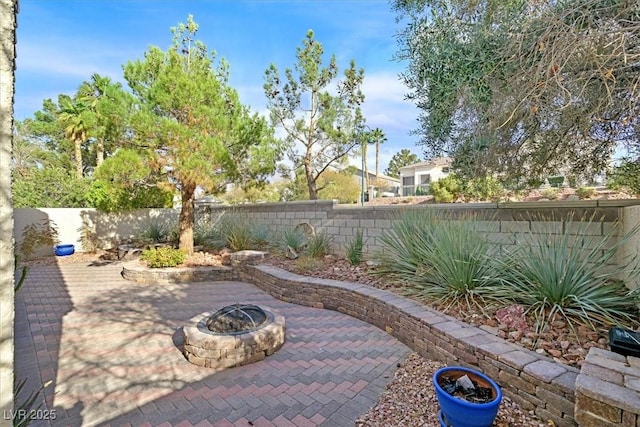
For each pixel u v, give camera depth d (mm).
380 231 7113
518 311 3553
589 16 2709
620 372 2211
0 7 1277
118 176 7871
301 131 11992
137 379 3531
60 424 2773
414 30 4387
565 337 3117
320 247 8141
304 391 3264
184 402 3105
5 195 1283
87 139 19484
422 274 5008
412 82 4734
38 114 22219
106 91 7695
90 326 5145
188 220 9859
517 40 3160
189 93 7723
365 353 4051
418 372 3477
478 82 3783
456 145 4777
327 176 18172
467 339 3244
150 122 7621
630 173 4328
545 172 4766
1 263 1271
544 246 3955
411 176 24938
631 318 3180
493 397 2449
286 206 9906
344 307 5613
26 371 3689
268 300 6613
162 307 6160
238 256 8469
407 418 2729
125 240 13039
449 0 4043
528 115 3477
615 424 1905
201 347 3824
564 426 2357
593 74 2727
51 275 8914
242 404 3062
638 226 3357
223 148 8227
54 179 13102
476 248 4559
